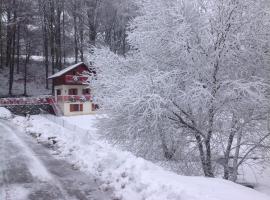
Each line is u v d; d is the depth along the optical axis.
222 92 11.33
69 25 53.97
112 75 13.02
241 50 11.54
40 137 18.55
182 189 6.86
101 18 46.56
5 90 47.38
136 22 13.20
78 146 13.94
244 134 12.29
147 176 8.07
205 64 11.56
